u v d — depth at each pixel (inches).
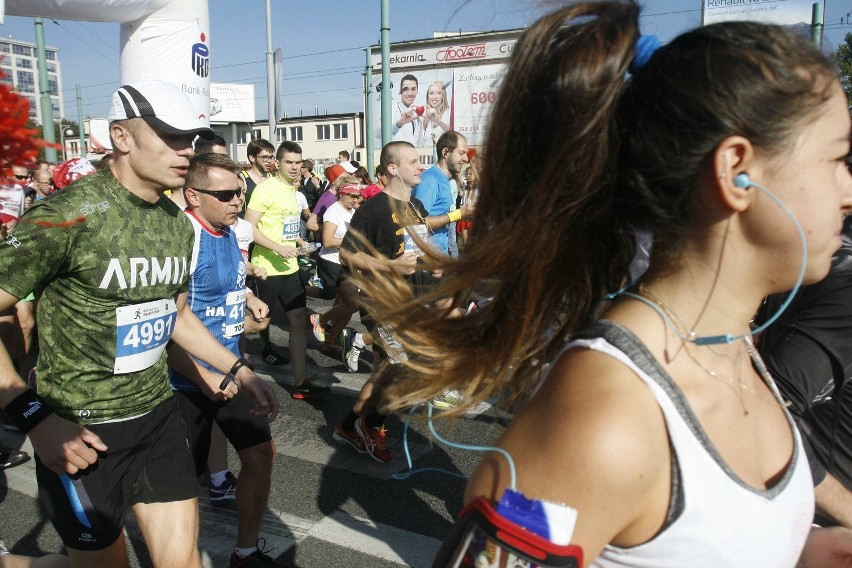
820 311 55.2
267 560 114.3
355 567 116.2
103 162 101.0
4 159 34.1
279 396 204.7
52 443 73.4
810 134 30.9
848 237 55.7
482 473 31.6
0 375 73.7
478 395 43.2
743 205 31.5
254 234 199.9
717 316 34.2
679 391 31.4
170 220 89.3
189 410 113.1
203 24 196.4
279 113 485.7
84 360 81.3
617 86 32.6
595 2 34.5
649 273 35.8
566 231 36.2
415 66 869.2
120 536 84.6
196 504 88.8
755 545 32.4
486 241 36.6
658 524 30.9
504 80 36.2
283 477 149.1
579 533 28.4
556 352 40.9
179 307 96.7
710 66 31.2
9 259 73.9
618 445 28.7
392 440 168.9
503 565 28.1
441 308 42.0
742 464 34.3
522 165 36.1
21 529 128.6
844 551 47.6
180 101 84.7
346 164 368.2
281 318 315.3
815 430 64.4
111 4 177.0
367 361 243.3
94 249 79.4
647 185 33.5
